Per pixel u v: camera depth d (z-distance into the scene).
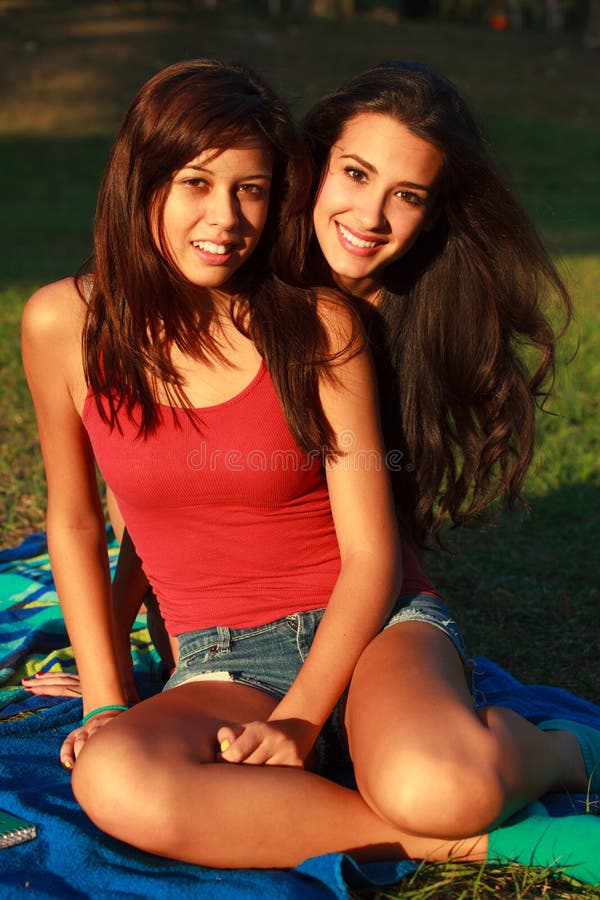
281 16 31.66
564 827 2.45
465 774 2.30
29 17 30.48
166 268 2.67
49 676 3.47
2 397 7.04
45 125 22.61
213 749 2.47
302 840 2.40
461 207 3.01
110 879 2.39
